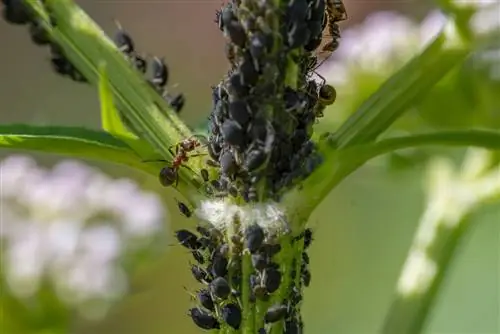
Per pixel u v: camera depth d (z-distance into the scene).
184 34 0.42
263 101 0.18
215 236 0.18
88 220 0.23
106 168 0.30
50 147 0.19
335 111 0.24
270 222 0.18
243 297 0.18
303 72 0.18
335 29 0.20
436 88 0.23
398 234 0.38
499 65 0.23
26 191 0.24
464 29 0.19
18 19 0.19
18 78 0.42
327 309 0.37
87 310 0.23
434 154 0.23
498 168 0.23
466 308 0.35
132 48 0.20
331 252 0.38
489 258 0.35
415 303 0.22
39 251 0.23
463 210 0.23
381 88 0.19
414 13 0.29
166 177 0.19
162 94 0.19
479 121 0.23
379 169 0.24
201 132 0.20
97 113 0.41
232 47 0.18
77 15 0.19
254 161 0.18
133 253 0.24
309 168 0.18
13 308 0.23
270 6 0.18
